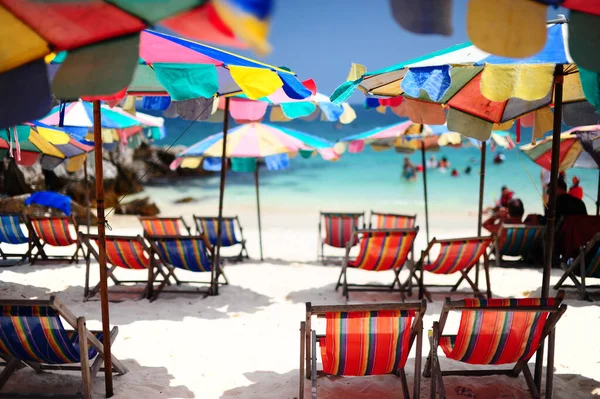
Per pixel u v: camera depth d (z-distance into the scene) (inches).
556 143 140.5
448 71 123.5
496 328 132.2
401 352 134.6
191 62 122.4
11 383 154.3
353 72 157.2
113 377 160.2
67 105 267.6
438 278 298.4
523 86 117.3
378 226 346.3
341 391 152.2
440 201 765.3
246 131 318.3
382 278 298.8
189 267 254.7
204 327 209.0
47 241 320.8
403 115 213.6
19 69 83.7
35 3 76.4
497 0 75.4
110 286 274.7
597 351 183.8
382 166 1156.5
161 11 74.4
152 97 194.9
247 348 186.9
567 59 116.3
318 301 248.2
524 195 802.2
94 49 84.9
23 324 130.5
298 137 326.0
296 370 167.9
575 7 79.0
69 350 137.6
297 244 415.8
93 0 75.0
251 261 345.7
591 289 269.1
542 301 128.1
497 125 187.2
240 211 666.8
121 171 722.2
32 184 591.8
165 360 175.3
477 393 150.3
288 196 813.9
